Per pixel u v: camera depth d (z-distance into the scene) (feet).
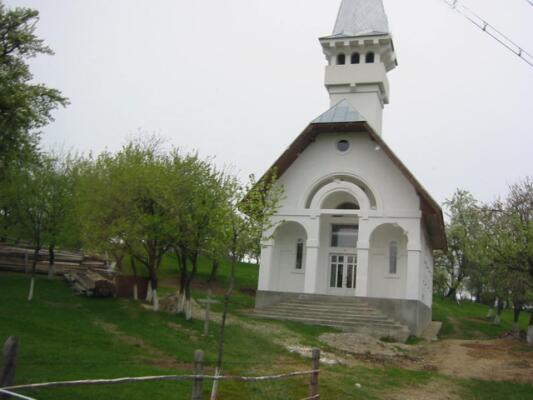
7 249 114.11
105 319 70.08
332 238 119.85
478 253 97.66
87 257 123.95
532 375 67.36
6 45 68.95
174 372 47.50
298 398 45.55
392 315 101.35
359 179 111.55
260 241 53.52
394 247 113.09
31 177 87.04
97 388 39.91
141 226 75.41
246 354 61.93
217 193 73.82
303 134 110.32
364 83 130.11
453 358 76.23
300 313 99.81
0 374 23.79
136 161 83.87
